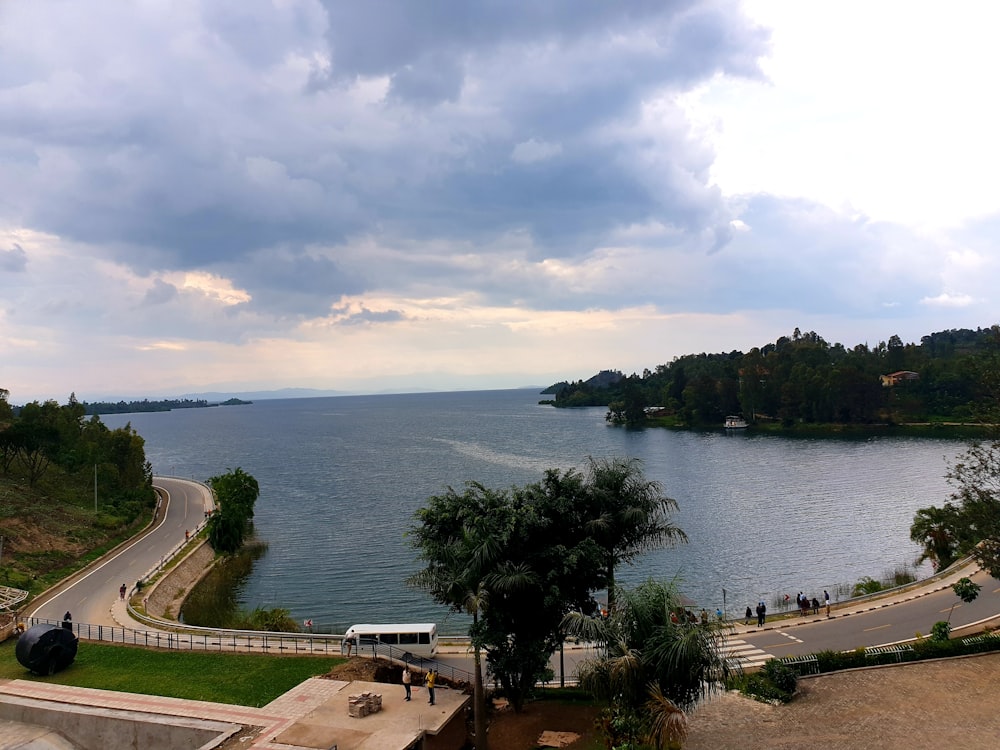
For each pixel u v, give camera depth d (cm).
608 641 2680
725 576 7075
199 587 7331
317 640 4506
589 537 3431
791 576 7031
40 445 10500
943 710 3156
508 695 3372
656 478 13275
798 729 3047
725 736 3006
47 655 3697
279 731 2908
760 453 17138
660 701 2462
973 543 4303
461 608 3328
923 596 5216
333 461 19250
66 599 5984
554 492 3616
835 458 15700
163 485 14062
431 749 2884
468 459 17975
